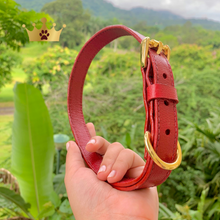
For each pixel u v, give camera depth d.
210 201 1.53
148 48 0.31
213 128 2.08
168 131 0.29
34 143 0.92
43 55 2.77
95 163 0.48
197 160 1.84
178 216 1.05
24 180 0.96
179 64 4.36
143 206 0.35
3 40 1.25
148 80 0.29
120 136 2.30
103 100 2.66
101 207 0.37
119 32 0.47
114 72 3.57
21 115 0.89
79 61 0.58
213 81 3.53
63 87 2.54
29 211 0.97
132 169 0.41
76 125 0.59
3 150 1.92
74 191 0.42
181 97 3.17
